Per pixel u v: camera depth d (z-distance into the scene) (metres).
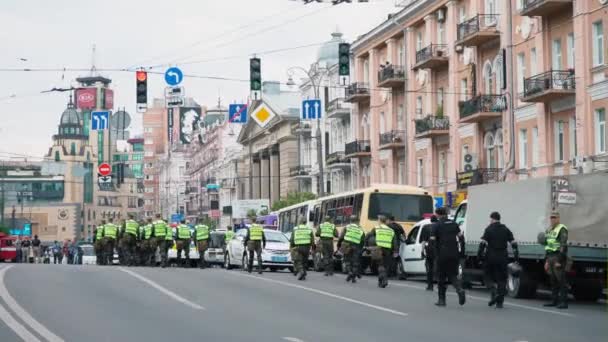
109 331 25.19
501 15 77.94
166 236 65.75
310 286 43.03
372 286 44.81
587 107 64.81
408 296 38.41
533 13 69.94
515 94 75.81
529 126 73.75
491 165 81.56
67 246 125.56
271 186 168.75
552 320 29.52
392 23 102.00
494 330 26.33
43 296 35.38
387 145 101.56
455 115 87.75
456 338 24.34
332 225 55.22
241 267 67.25
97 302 33.44
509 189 40.44
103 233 73.12
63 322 27.20
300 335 24.62
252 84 58.00
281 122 162.25
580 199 37.38
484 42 81.56
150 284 41.94
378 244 43.97
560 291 34.59
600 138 64.06
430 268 42.41
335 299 36.06
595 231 37.09
